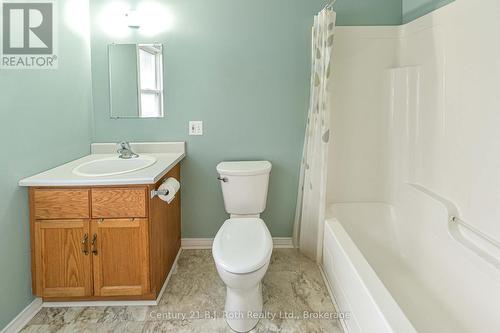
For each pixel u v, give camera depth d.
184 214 2.58
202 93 2.46
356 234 2.38
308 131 2.36
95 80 2.44
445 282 1.73
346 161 2.50
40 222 1.73
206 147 2.51
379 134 2.47
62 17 2.06
